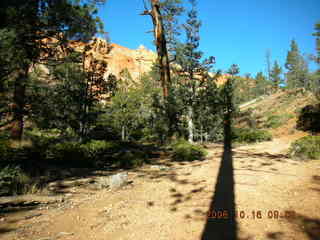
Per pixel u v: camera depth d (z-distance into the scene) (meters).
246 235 2.93
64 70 11.66
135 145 16.84
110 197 5.07
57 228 3.45
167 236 3.03
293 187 4.86
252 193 4.64
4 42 5.35
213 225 3.28
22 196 4.82
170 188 5.50
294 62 56.19
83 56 12.62
